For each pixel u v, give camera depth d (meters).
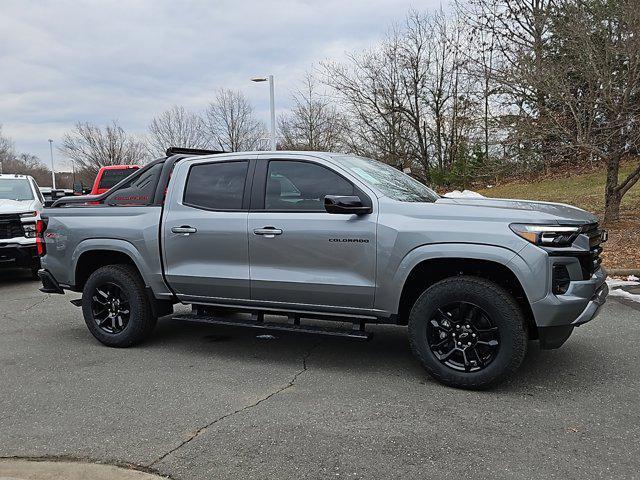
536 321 4.05
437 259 4.32
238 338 5.96
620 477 2.99
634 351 5.21
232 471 3.12
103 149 41.06
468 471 3.08
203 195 5.23
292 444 3.43
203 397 4.24
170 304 5.67
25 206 10.05
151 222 5.39
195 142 37.12
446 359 4.37
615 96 10.69
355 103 25.17
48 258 6.01
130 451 3.38
